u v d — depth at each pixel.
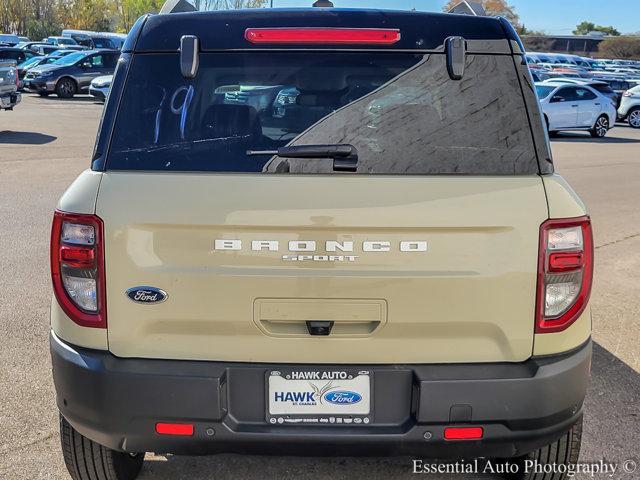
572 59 54.94
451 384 2.45
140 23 2.75
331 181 2.45
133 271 2.46
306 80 2.65
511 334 2.49
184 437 2.51
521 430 2.51
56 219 2.53
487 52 2.63
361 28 2.66
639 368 4.61
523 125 2.56
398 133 2.56
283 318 2.47
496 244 2.45
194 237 2.44
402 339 2.49
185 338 2.51
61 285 2.54
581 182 12.77
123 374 2.46
